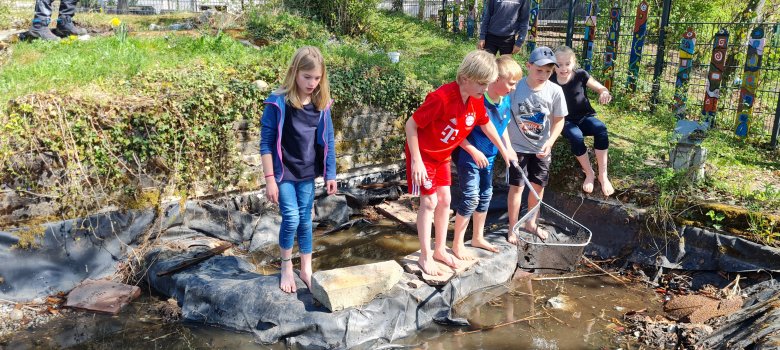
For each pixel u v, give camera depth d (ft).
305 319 13.16
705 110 24.21
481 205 16.16
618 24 28.02
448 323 14.28
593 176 18.44
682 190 17.99
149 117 16.99
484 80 12.73
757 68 22.74
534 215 17.24
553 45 35.76
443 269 15.05
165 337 13.44
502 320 14.48
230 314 13.82
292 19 31.81
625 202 18.56
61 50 22.20
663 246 17.49
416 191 13.71
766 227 16.16
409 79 23.54
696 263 16.87
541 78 15.89
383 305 13.69
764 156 22.24
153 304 14.96
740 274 16.16
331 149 13.65
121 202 16.66
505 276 16.47
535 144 16.66
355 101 21.39
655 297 15.96
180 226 17.61
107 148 16.35
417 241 18.86
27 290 15.01
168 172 17.54
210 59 20.57
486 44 26.73
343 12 34.22
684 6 40.06
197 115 17.84
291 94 12.75
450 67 28.94
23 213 15.30
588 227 18.95
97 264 16.08
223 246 17.08
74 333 13.56
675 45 30.94
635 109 26.99
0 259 14.67
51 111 15.79
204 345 13.12
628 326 14.29
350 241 18.94
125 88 17.70
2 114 15.57
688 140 18.44
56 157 15.67
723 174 19.57
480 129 14.99
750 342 11.51
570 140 18.15
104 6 34.73
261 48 25.11
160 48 22.89
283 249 13.76
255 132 19.19
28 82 17.83
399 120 22.84
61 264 15.55
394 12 46.06
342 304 13.32
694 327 13.83
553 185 20.03
